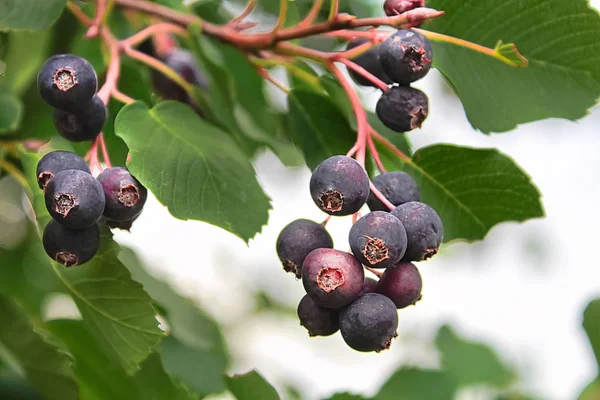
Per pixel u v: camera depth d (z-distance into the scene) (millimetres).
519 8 514
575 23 515
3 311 521
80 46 581
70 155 480
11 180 568
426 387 597
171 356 574
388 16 495
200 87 562
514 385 674
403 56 487
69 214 468
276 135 589
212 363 581
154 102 559
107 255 496
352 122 541
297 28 514
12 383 533
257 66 536
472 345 670
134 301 502
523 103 521
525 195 521
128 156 488
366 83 521
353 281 469
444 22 518
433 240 476
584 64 519
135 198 482
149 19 576
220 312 866
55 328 545
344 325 471
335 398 571
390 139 542
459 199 527
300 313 479
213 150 501
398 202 487
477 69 520
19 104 530
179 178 492
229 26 539
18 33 570
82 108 485
